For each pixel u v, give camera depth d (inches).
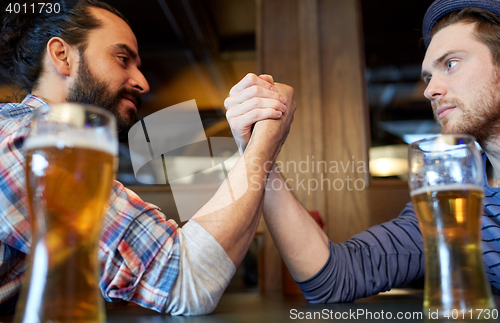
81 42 38.0
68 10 38.0
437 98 37.0
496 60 34.7
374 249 34.8
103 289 24.5
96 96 38.2
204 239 24.5
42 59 37.9
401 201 61.5
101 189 13.6
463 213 16.3
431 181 16.9
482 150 37.3
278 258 59.0
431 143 17.4
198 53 78.2
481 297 15.9
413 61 68.2
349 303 30.0
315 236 33.0
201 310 23.6
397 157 65.6
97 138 13.5
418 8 68.5
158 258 24.1
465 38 36.0
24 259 24.5
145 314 23.8
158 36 77.6
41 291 12.4
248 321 19.1
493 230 33.4
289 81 66.7
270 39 68.3
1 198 22.3
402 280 34.7
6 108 27.3
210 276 24.1
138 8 71.7
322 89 65.9
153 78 82.1
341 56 66.9
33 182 13.0
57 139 13.0
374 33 69.0
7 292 23.7
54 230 12.8
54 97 38.1
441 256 16.4
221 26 74.4
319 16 68.2
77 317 12.5
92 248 13.4
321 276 31.6
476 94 34.9
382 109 67.3
